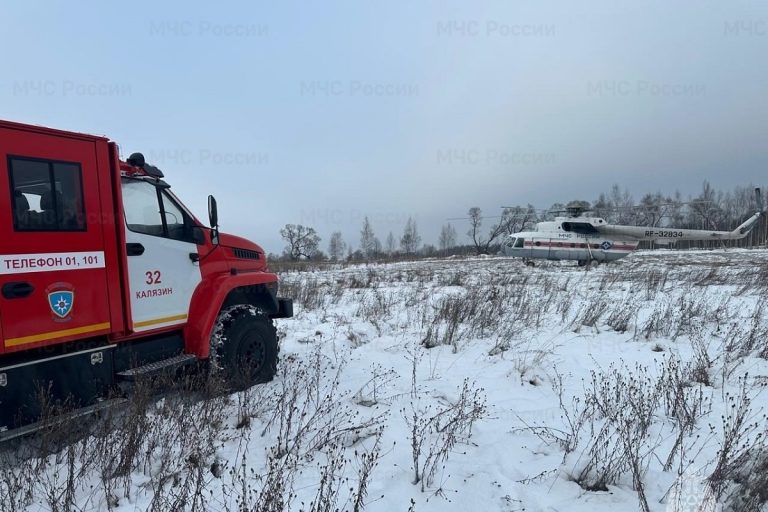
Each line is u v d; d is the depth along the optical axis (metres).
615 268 20.95
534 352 6.47
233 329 5.04
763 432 3.76
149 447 3.47
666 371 5.50
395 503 3.01
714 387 4.98
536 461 3.53
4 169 3.38
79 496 3.09
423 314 8.74
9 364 3.47
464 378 5.55
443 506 2.98
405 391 5.09
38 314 3.54
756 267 18.88
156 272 4.50
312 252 56.31
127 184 4.43
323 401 4.57
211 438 3.57
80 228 3.84
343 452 3.61
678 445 3.59
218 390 4.36
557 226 24.31
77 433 3.66
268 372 5.46
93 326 3.92
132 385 4.12
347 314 10.00
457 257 41.69
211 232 5.07
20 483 3.05
